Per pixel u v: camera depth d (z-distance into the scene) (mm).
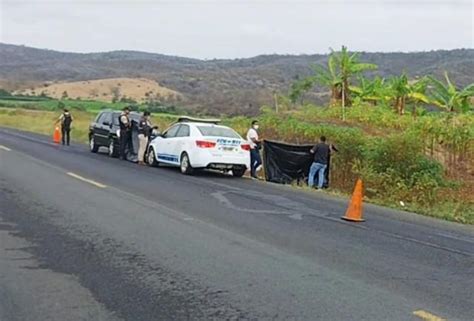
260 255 8992
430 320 6289
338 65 41469
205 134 20656
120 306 6578
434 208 16750
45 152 26094
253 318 6273
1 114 63375
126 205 13109
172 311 6449
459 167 23594
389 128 33000
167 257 8711
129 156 24391
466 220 14523
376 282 7715
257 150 21531
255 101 74188
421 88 39219
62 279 7539
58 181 16609
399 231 11695
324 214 13281
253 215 12586
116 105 78625
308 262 8656
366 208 15188
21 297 6832
